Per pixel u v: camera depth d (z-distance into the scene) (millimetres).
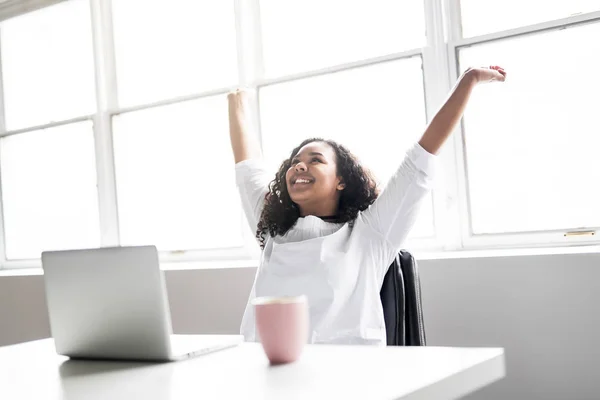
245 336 1852
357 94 2670
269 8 2910
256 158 2277
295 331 963
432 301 2248
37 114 3666
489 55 2416
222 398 770
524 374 2113
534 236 2318
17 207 3729
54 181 3578
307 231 1904
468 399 2211
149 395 821
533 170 2348
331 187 1926
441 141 1843
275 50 2900
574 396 2039
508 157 2383
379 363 905
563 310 2051
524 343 2109
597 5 2250
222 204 3066
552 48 2305
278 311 957
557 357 2061
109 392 861
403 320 1760
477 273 2178
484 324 2168
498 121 2393
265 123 2879
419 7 2578
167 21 3197
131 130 3281
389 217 1837
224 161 3047
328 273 1771
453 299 2215
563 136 2299
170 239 3203
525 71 2354
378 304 1778
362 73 2658
